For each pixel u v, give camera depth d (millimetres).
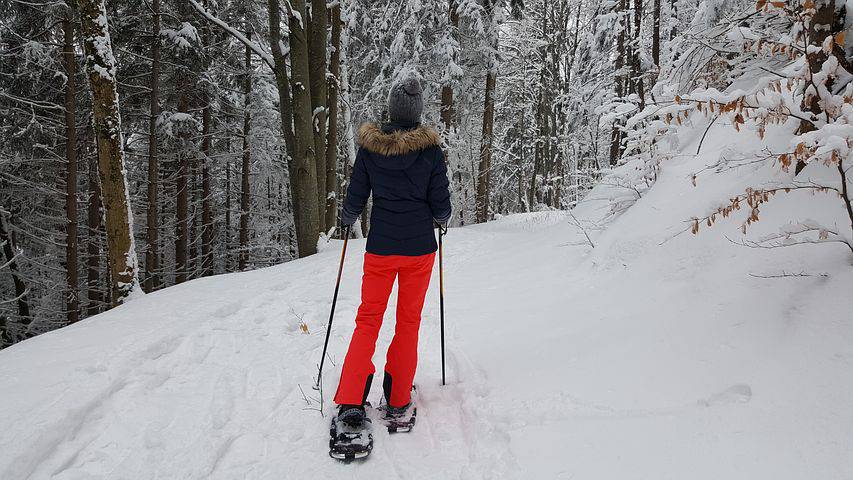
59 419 2553
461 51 17172
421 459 2334
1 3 12172
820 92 2514
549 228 8820
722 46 4543
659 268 3699
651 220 4500
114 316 4605
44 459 2344
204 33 15500
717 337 2596
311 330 4191
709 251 3406
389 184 2617
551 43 20891
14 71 12812
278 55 9219
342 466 2295
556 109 23125
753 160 3184
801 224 2465
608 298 3766
